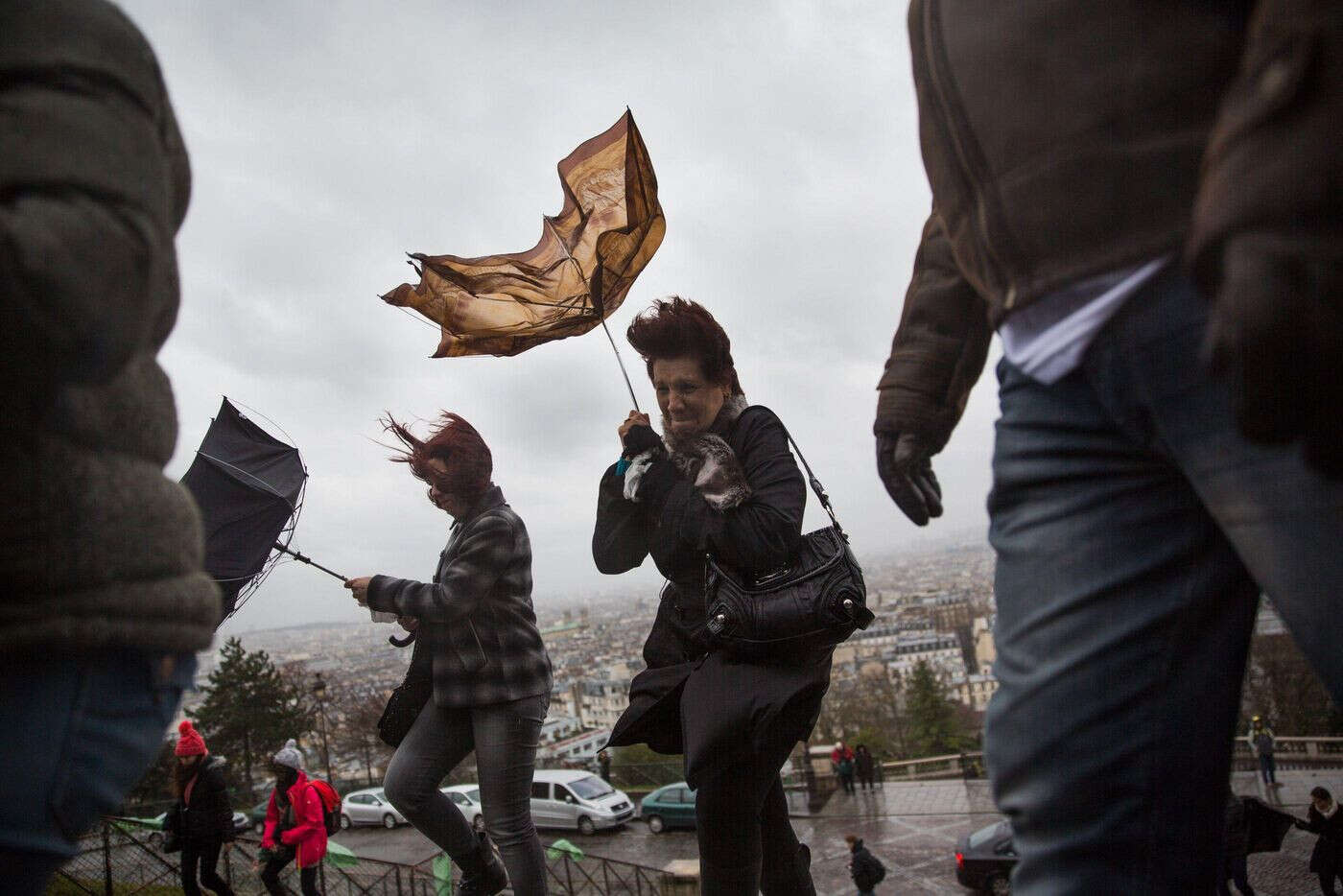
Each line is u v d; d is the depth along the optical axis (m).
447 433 3.02
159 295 0.87
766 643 1.88
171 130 1.01
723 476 1.96
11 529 0.81
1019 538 0.95
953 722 81.44
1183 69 0.81
